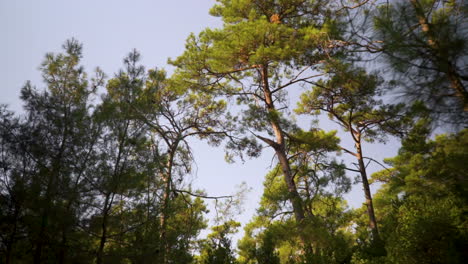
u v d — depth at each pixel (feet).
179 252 31.53
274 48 41.11
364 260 33.42
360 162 50.80
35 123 28.30
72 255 24.88
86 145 28.12
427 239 25.66
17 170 25.90
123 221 27.61
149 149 30.40
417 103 15.29
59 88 31.48
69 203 25.82
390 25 16.46
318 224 39.40
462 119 14.64
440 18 15.53
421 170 30.01
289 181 47.39
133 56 33.30
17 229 24.25
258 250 37.70
